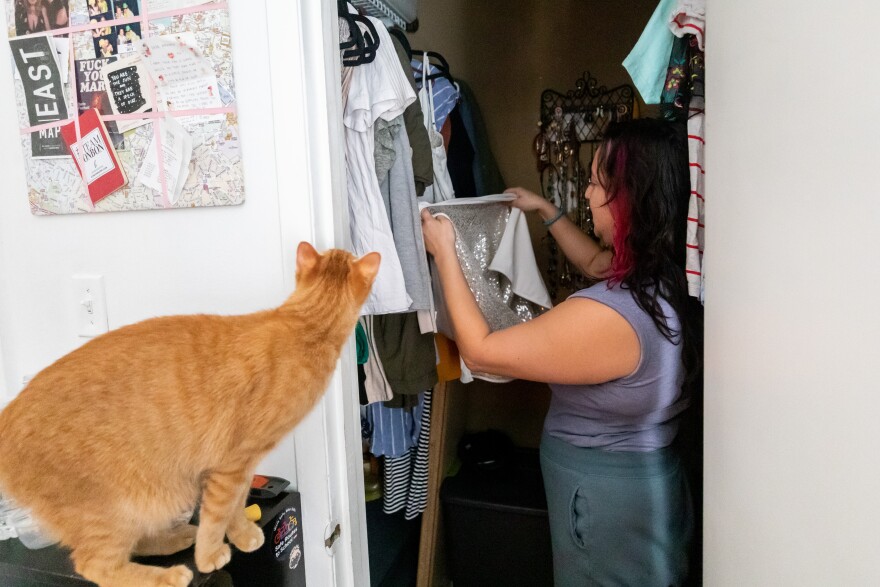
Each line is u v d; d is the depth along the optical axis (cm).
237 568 76
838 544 40
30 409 62
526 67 236
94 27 87
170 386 64
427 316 125
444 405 182
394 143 113
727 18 70
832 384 41
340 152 88
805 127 45
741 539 64
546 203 164
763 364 56
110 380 63
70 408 62
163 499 66
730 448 69
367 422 160
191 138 86
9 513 75
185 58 83
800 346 47
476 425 251
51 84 91
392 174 114
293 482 91
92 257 95
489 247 153
